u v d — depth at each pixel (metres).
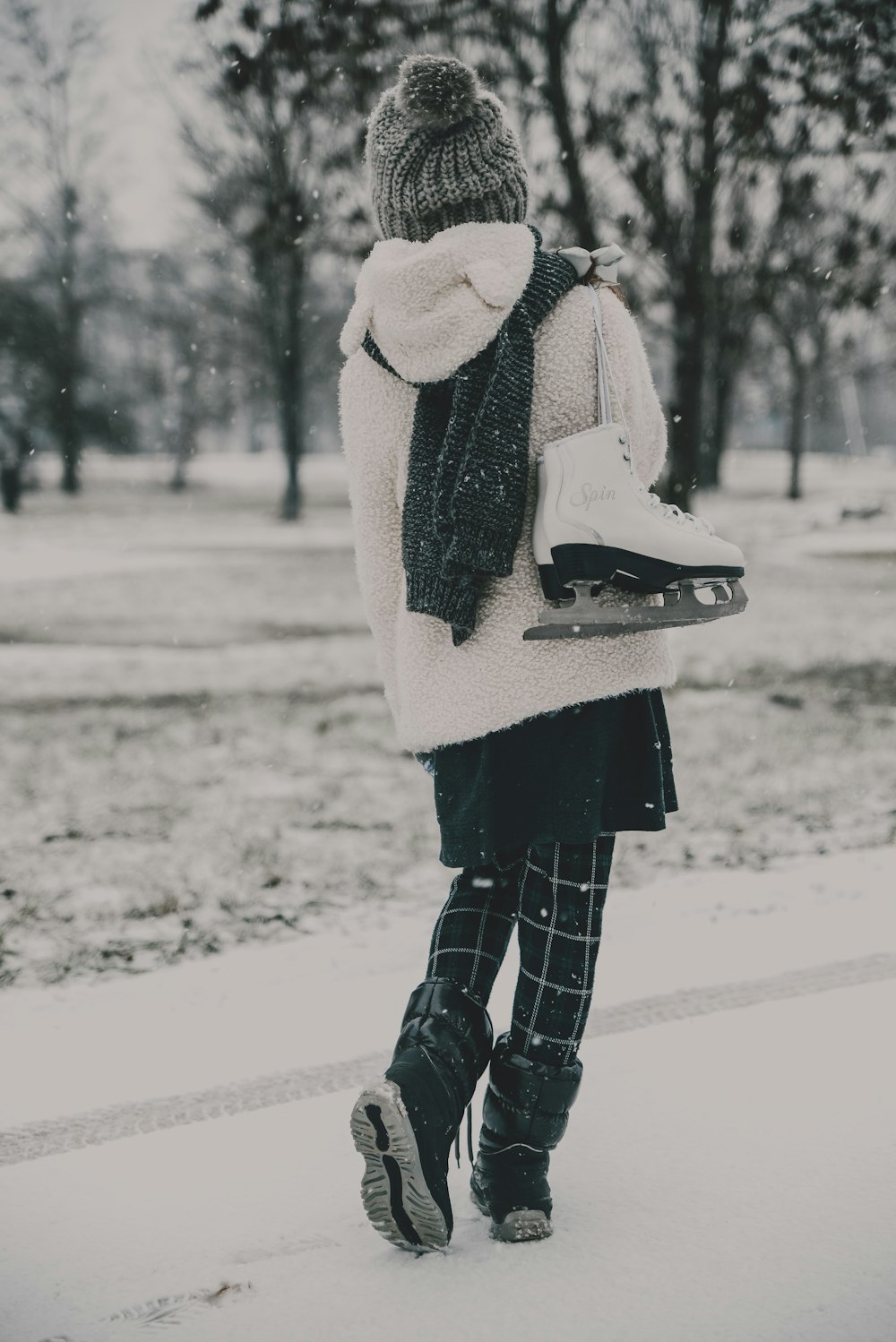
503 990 2.86
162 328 31.91
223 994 2.99
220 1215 1.91
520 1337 1.55
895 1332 1.53
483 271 1.66
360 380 1.84
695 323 8.62
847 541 24.30
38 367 29.83
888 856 4.10
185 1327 1.60
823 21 6.96
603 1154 2.05
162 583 17.47
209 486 47.62
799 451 37.88
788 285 8.42
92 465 49.69
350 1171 2.04
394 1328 1.58
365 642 11.61
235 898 3.91
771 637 11.36
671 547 1.69
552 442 1.72
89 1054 2.63
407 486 1.77
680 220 7.90
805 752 6.13
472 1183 1.86
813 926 3.30
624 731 1.80
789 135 7.42
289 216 7.58
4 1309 1.66
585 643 1.72
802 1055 2.42
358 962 3.22
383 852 4.46
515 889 1.90
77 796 5.52
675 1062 2.41
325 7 6.83
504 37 7.45
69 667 10.05
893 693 8.11
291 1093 2.38
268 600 15.40
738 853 4.27
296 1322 1.60
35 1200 1.97
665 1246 1.75
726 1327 1.55
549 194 7.85
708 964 3.02
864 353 26.73
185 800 5.41
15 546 24.30
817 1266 1.69
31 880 4.16
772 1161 2.00
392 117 1.77
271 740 6.86
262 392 34.94
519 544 1.74
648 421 1.80
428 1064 1.63
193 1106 2.33
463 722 1.73
